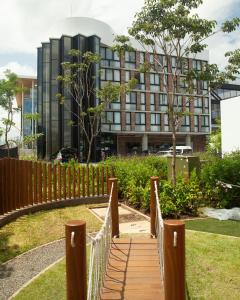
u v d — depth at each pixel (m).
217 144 29.95
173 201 9.04
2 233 7.83
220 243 6.57
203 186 10.63
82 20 44.75
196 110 55.75
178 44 11.80
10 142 26.75
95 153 40.94
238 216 8.62
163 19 11.14
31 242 7.32
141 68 13.41
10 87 24.06
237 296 4.54
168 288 2.85
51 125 41.78
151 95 51.88
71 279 2.70
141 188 10.48
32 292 4.83
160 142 53.81
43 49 43.84
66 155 35.94
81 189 11.78
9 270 5.86
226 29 11.20
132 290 4.31
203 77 11.45
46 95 43.12
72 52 23.56
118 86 21.97
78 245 2.71
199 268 5.41
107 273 4.84
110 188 6.92
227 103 23.41
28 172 10.00
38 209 10.16
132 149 51.50
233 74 11.75
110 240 5.86
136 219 9.03
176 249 2.84
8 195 9.02
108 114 47.94
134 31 11.78
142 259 5.42
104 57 47.56
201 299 4.46
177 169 11.79
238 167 10.09
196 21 10.92
